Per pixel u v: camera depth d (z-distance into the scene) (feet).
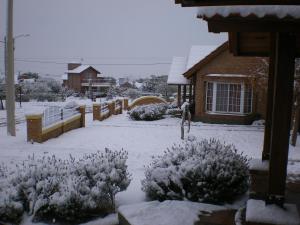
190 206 16.57
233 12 12.00
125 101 102.17
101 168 18.53
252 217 12.83
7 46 48.19
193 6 10.78
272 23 12.36
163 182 18.39
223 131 55.93
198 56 78.02
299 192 18.37
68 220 16.49
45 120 44.73
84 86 215.10
